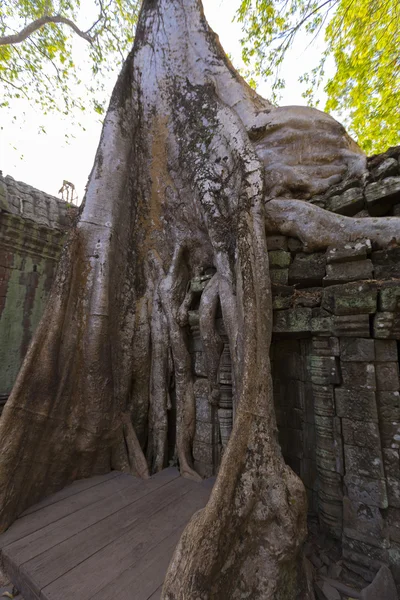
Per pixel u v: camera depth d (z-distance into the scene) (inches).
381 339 102.0
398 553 88.1
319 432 111.3
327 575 94.7
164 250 190.7
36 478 122.8
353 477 99.7
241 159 146.6
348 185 141.1
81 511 113.7
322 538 106.7
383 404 99.0
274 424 98.1
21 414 121.0
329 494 105.4
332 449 107.5
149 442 165.2
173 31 198.2
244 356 99.9
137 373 171.9
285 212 142.2
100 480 139.9
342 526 101.0
